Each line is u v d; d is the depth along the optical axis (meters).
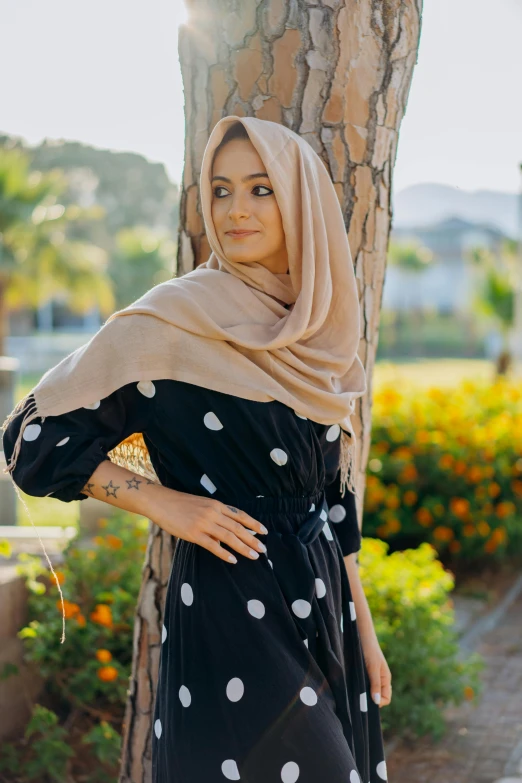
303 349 1.91
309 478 1.89
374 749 2.12
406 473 6.05
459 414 6.52
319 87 2.20
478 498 6.10
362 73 2.22
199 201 2.34
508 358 21.61
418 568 4.29
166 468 1.89
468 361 35.66
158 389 1.82
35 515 7.56
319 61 2.19
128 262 31.44
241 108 2.23
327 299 1.93
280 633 1.79
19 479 1.78
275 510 1.86
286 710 1.73
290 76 2.20
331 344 1.98
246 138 1.89
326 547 1.95
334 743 1.75
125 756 2.54
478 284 22.03
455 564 6.48
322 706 1.78
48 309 37.81
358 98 2.23
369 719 2.12
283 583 1.82
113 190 43.28
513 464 6.45
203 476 1.85
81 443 1.78
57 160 41.31
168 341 1.81
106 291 21.06
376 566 4.04
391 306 43.31
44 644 3.27
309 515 1.92
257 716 1.74
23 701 3.39
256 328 1.87
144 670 2.49
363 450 2.50
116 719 3.38
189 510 1.77
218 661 1.77
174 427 1.83
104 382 1.80
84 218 20.59
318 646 1.84
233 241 1.92
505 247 22.02
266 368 1.85
